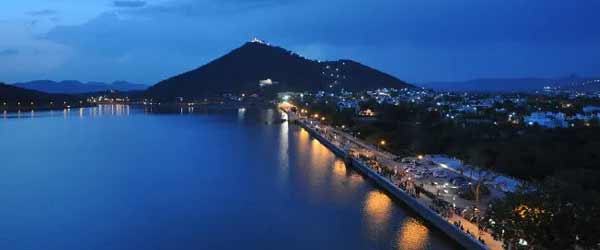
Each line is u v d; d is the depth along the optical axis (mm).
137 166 169750
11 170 163500
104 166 170250
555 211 68625
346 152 173875
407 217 104438
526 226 68812
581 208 69125
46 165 173125
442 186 115500
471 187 108812
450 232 87562
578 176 102875
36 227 101438
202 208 113562
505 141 165375
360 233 94812
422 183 121312
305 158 186125
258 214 108312
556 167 123562
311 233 95312
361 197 122188
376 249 86750
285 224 101000
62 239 94250
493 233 77125
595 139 155125
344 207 113000
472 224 87625
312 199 120625
